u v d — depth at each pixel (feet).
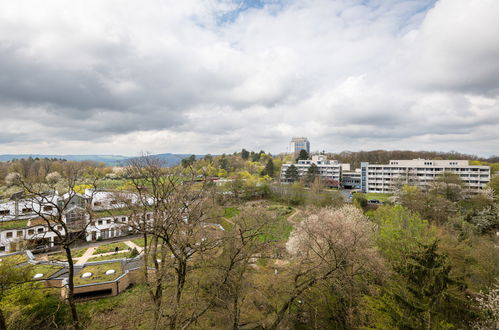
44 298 85.81
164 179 68.18
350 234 72.79
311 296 68.39
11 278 75.72
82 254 134.00
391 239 90.63
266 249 65.36
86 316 83.61
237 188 229.66
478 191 226.99
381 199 261.44
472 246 105.91
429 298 52.03
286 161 468.34
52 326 77.05
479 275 83.61
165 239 55.77
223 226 105.70
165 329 54.80
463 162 286.25
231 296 59.88
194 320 51.98
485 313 61.00
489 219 152.25
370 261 65.57
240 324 63.41
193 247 55.42
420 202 177.99
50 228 58.34
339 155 573.74
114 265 113.91
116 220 83.87
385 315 55.62
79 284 95.35
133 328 60.08
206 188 70.59
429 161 298.76
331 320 69.05
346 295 62.39
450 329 53.47
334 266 59.98
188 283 59.21
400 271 58.95
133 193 74.38
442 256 55.36
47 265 112.06
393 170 314.96
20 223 139.85
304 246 76.79
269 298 67.51
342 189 367.04
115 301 92.58
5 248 131.64
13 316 67.10
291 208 223.10
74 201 152.15
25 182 70.85
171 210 59.00
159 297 57.77
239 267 60.85
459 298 56.49
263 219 69.41
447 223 146.51
